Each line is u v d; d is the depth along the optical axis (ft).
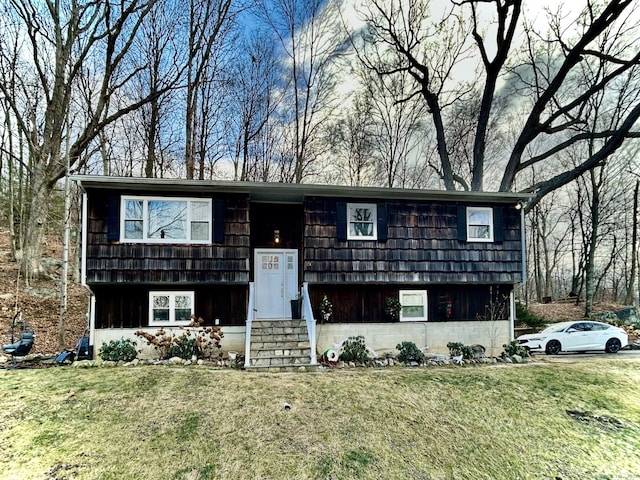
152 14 58.08
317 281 34.42
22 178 59.16
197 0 58.85
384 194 35.83
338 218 35.55
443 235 37.11
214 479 15.60
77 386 22.94
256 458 17.02
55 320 40.32
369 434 19.57
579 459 19.39
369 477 16.57
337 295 36.14
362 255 35.53
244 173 69.05
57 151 46.50
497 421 22.20
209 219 33.40
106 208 31.63
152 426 18.93
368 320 36.40
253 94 70.64
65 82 51.49
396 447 18.84
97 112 48.14
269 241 38.96
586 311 61.41
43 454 16.17
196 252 32.60
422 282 36.01
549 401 24.93
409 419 21.45
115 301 32.40
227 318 33.96
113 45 48.34
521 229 38.60
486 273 37.24
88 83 56.03
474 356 34.35
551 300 77.30
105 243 31.17
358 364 31.27
